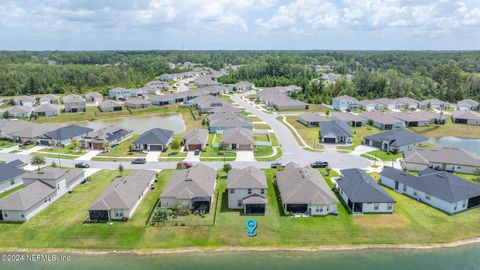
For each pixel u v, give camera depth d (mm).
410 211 62312
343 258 49625
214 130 119188
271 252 50844
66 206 64125
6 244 52688
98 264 48219
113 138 104250
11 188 73125
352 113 148000
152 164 86875
